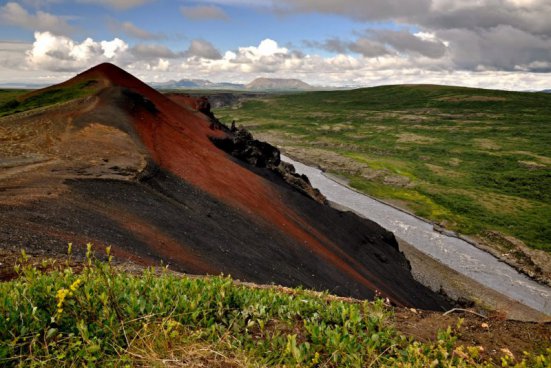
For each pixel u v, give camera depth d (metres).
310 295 6.55
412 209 66.69
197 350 4.01
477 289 39.19
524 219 61.41
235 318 4.81
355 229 36.59
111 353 3.83
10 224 12.30
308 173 92.81
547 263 46.00
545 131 138.62
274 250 23.39
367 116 188.88
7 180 17.55
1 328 3.65
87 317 4.09
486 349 5.73
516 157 105.19
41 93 44.31
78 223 14.66
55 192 16.88
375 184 83.50
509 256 48.97
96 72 46.97
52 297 4.16
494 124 155.50
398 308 6.91
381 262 34.38
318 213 35.03
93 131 28.83
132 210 18.52
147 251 14.97
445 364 4.33
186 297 4.90
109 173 21.55
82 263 8.07
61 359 3.59
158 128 35.88
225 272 17.14
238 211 26.14
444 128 152.12
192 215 21.80
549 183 82.69
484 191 78.00
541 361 4.70
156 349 3.89
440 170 94.31
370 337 4.83
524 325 6.73
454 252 49.41
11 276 7.22
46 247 11.53
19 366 3.37
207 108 60.31
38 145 24.50
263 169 46.09
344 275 25.64
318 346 4.44
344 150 124.50
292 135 148.88
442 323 6.37
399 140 133.88
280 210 31.33
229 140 45.81
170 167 27.41
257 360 4.09
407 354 4.48
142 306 4.39
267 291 6.20
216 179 29.86
